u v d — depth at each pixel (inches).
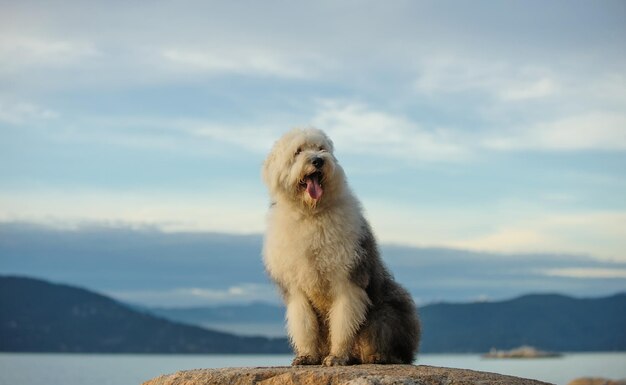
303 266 178.9
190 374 168.6
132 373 924.6
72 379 798.5
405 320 184.4
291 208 181.2
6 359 1542.8
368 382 158.7
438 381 160.9
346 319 178.1
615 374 641.6
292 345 184.2
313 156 176.9
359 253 179.0
